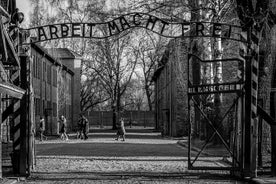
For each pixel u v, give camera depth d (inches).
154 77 3287.4
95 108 4598.9
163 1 977.5
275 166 622.8
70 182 597.0
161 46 1197.7
